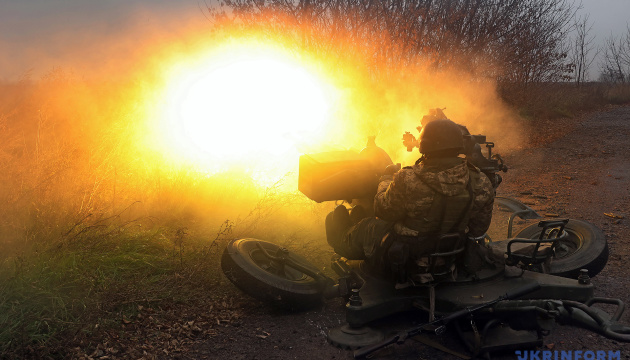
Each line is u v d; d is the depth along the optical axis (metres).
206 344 3.89
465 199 3.63
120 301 4.27
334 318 4.33
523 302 3.52
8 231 4.80
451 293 3.81
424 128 3.69
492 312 3.61
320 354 3.76
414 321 4.08
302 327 4.16
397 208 3.71
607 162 11.97
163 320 4.16
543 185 9.73
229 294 4.65
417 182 3.62
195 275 4.81
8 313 3.75
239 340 3.95
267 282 4.18
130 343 3.82
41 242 4.81
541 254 4.26
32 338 3.60
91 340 3.78
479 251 3.93
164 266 4.95
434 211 3.62
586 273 3.94
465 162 3.68
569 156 12.77
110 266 4.75
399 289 3.88
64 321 3.83
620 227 6.97
